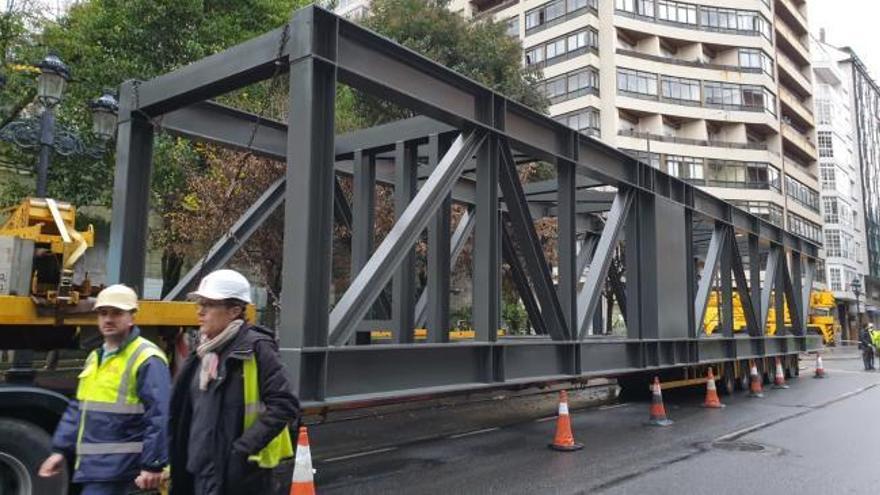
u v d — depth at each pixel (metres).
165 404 3.74
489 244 8.56
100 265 20.91
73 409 3.95
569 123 54.31
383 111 23.44
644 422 11.74
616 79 54.91
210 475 3.25
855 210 84.56
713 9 59.94
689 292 13.90
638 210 12.34
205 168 17.98
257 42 6.86
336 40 6.54
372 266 6.90
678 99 57.38
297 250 6.11
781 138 64.12
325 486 7.05
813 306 48.03
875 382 20.27
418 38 26.03
